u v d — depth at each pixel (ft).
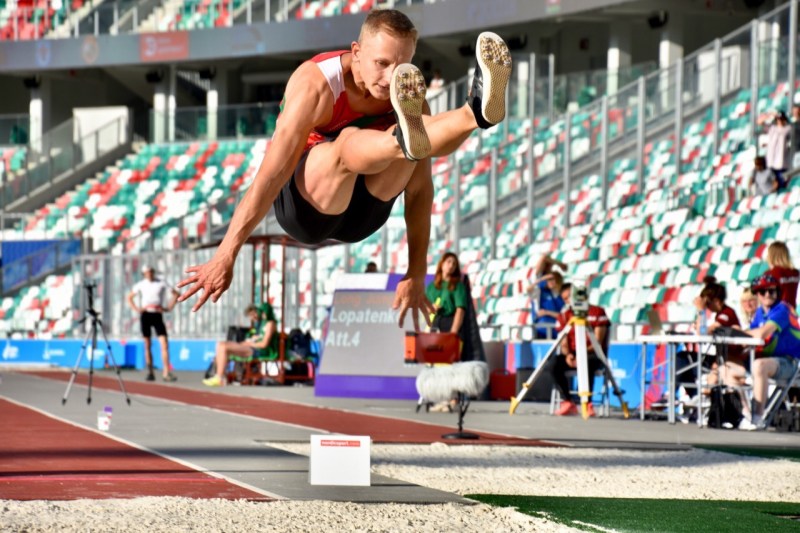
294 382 164.45
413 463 65.31
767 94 177.58
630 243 168.86
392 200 47.29
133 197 303.48
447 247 201.67
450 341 98.43
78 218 297.12
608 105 189.06
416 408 109.29
